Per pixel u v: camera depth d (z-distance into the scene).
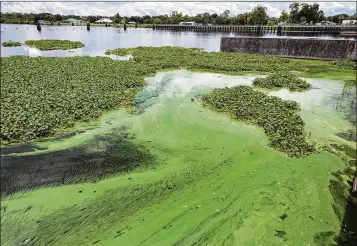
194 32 69.38
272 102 11.95
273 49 25.77
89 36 52.28
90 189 6.65
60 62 20.77
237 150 8.29
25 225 5.62
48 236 5.35
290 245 5.05
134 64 20.48
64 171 7.33
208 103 12.24
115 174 7.21
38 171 7.32
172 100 12.88
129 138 9.11
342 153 8.25
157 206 6.07
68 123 9.88
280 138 8.73
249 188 6.58
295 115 10.75
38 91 13.09
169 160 7.81
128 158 7.93
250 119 10.45
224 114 11.09
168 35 58.78
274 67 20.00
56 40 38.75
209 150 8.30
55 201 6.27
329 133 9.63
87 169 7.42
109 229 5.48
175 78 17.38
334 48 23.14
